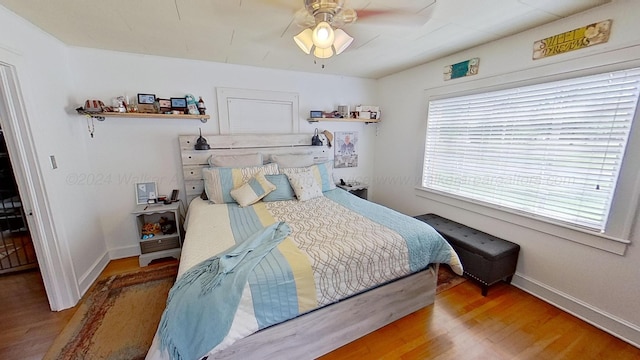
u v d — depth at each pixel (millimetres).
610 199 1713
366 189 3842
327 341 1593
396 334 1775
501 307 2049
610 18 1607
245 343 1318
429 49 2477
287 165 3143
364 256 1628
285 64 2979
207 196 2707
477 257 2201
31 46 1815
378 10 1552
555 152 1978
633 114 1577
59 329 1780
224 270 1337
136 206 2771
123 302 2057
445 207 2971
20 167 1755
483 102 2451
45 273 1898
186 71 2760
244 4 1566
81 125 2439
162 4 1583
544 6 1642
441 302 2109
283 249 1583
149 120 2701
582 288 1892
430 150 3123
